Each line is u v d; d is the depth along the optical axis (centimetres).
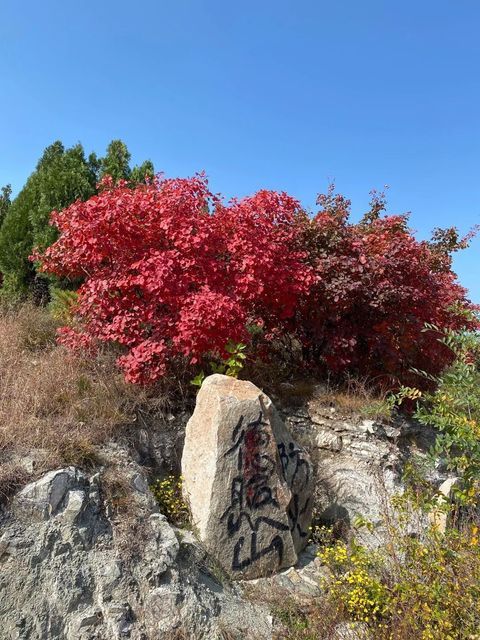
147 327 362
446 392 239
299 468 302
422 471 313
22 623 208
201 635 228
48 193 610
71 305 468
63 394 312
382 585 226
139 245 364
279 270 370
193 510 280
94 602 223
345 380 412
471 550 205
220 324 325
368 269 392
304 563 290
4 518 228
